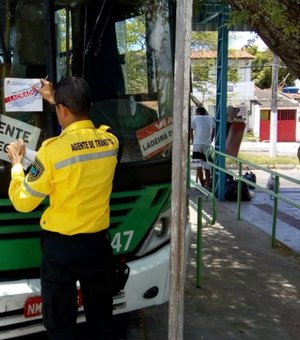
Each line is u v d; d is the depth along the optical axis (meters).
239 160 7.47
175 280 2.35
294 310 4.71
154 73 3.68
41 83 3.10
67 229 2.79
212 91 25.30
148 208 3.49
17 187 2.75
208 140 10.24
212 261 6.08
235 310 4.67
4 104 3.09
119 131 3.54
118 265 3.17
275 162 19.45
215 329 4.27
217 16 8.73
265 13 2.88
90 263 2.84
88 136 2.81
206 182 10.29
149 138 3.60
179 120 2.22
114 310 3.33
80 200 2.78
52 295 2.84
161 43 3.72
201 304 4.78
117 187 3.37
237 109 10.35
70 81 2.84
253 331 4.25
